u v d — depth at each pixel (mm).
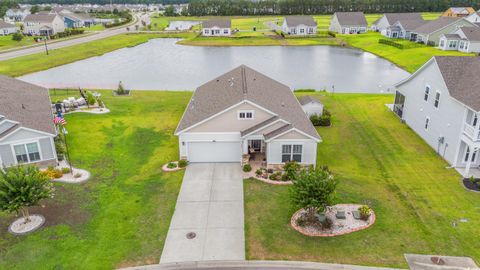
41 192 19000
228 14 163250
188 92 47531
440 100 28000
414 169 26031
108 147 29812
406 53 74750
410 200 21953
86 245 18078
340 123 35312
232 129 26375
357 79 58531
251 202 21812
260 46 92750
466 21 78812
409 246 17891
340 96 44938
